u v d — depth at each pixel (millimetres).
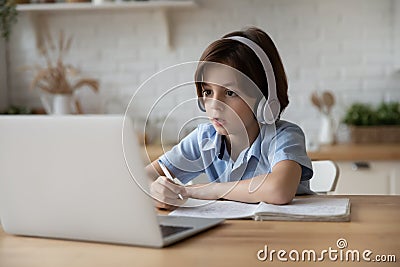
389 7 4656
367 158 4000
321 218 1651
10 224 1569
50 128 1425
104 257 1340
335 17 4684
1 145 1498
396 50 4574
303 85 4723
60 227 1503
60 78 4660
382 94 4695
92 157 1396
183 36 4773
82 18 4848
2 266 1294
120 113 4844
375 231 1529
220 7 4730
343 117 4668
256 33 2059
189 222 1605
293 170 1916
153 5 4500
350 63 4699
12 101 4938
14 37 4898
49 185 1474
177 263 1273
